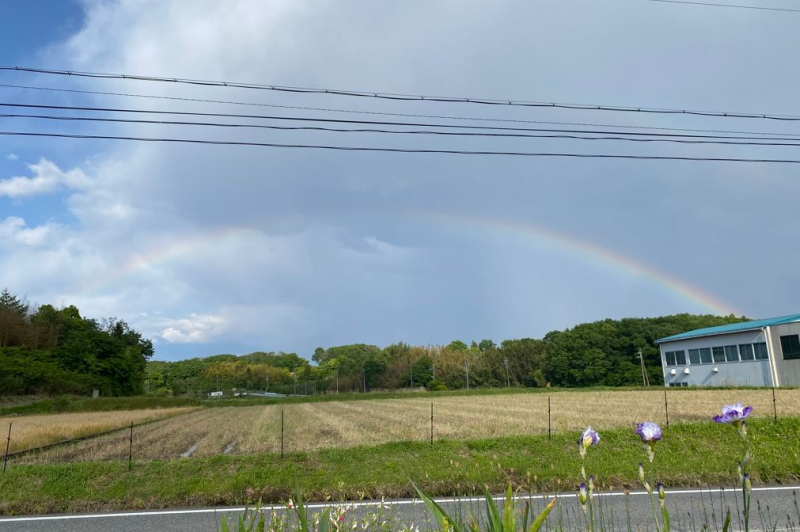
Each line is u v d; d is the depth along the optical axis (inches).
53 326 3356.3
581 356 3440.0
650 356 3280.0
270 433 832.9
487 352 3949.3
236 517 314.3
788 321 1743.4
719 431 510.0
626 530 252.8
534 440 507.2
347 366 4542.3
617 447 482.0
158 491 380.8
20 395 2297.0
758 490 351.6
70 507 359.3
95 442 794.2
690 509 299.1
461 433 682.2
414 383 3708.2
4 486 397.1
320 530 96.1
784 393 1295.5
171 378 4965.6
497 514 82.4
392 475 408.8
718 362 2006.6
